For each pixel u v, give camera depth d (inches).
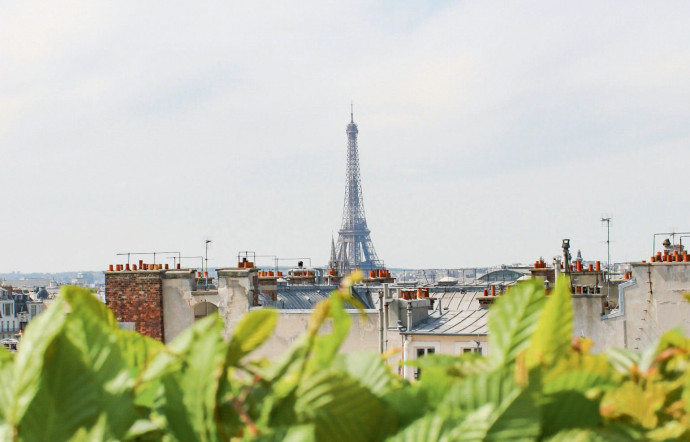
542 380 86.0
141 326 1539.1
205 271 1736.0
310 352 94.5
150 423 89.5
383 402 89.9
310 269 2422.5
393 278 2176.4
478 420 79.0
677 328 104.7
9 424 84.7
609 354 108.9
